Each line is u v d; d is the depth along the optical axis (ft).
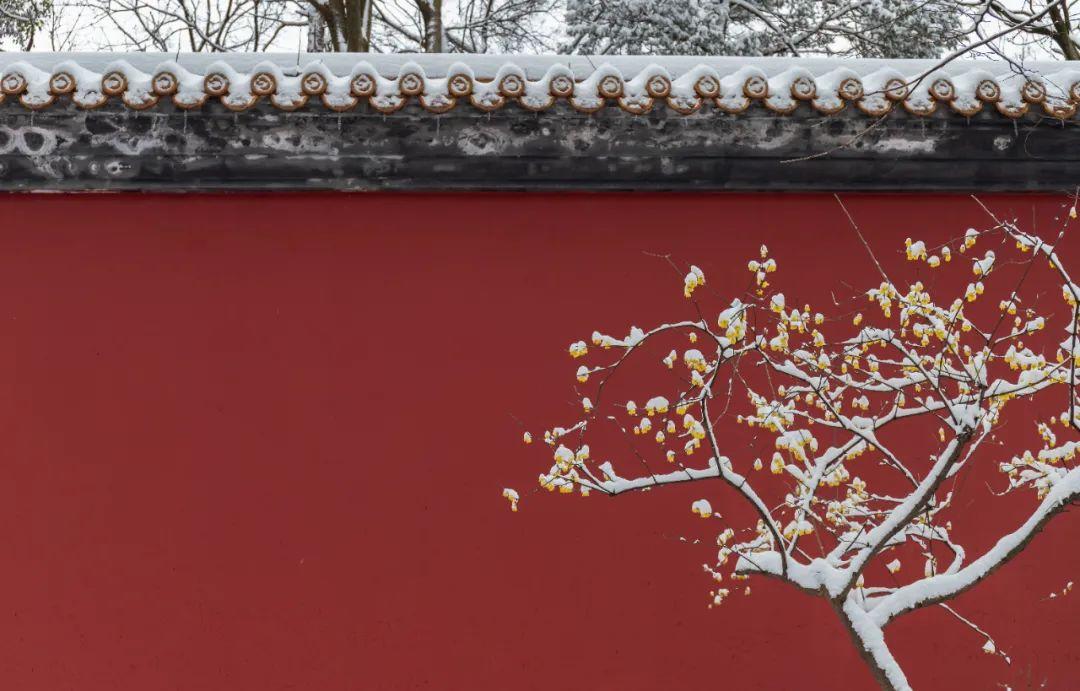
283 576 17.49
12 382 17.71
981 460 18.52
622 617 17.71
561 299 18.29
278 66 17.43
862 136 17.63
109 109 16.60
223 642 17.31
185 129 16.89
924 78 17.06
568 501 17.89
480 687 17.42
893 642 18.06
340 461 17.78
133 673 17.19
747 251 18.60
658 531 17.93
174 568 17.44
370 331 18.10
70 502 17.51
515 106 16.81
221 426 17.78
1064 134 17.81
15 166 17.16
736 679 17.72
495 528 17.76
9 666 17.13
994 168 18.26
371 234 18.26
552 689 17.48
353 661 17.37
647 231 18.53
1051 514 12.03
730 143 17.54
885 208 18.89
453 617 17.54
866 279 18.66
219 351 17.93
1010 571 18.40
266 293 18.08
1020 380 12.68
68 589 17.34
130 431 17.70
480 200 18.40
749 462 18.06
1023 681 18.10
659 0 44.93
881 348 18.53
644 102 16.69
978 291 12.53
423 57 17.70
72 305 17.93
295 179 17.60
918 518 14.51
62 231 18.03
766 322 18.33
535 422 17.99
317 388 17.93
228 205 18.21
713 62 18.04
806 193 18.70
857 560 12.14
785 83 17.02
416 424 17.93
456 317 18.17
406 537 17.67
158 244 18.11
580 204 18.52
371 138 17.10
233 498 17.63
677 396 18.11
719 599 15.05
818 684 17.83
